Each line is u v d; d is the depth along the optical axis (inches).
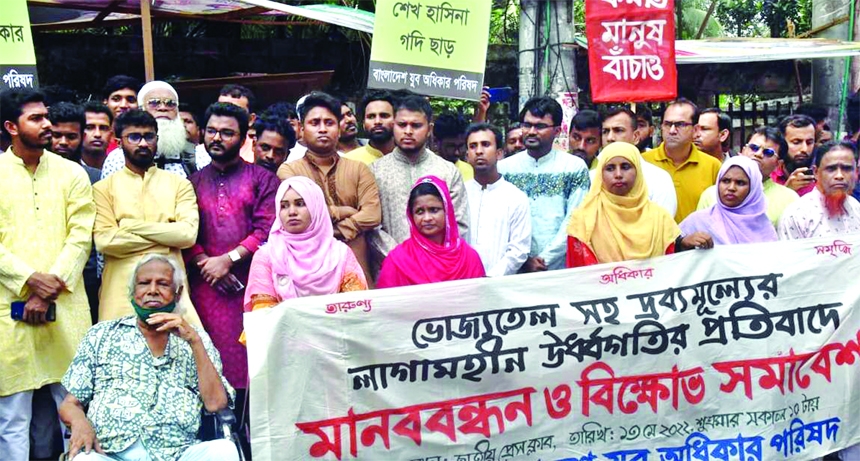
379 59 267.9
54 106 268.2
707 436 234.4
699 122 323.6
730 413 235.3
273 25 474.0
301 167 257.9
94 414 209.9
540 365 227.3
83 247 236.8
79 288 239.5
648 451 232.1
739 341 235.8
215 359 217.6
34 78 273.9
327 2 475.2
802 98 509.7
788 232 259.9
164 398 212.7
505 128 478.9
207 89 416.5
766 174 281.4
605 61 266.1
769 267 237.1
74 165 241.4
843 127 446.9
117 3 409.4
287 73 450.9
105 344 214.4
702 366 234.2
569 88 340.5
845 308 239.5
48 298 231.0
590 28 265.9
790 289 237.8
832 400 239.5
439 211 237.1
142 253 239.6
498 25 571.8
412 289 221.9
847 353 239.9
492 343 225.3
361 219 254.7
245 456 239.3
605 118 295.7
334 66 473.4
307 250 231.8
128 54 444.1
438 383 223.1
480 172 266.2
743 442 235.5
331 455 218.1
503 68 490.9
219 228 247.3
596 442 230.1
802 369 237.9
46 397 242.8
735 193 249.1
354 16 398.3
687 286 234.1
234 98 323.3
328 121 255.6
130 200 242.2
